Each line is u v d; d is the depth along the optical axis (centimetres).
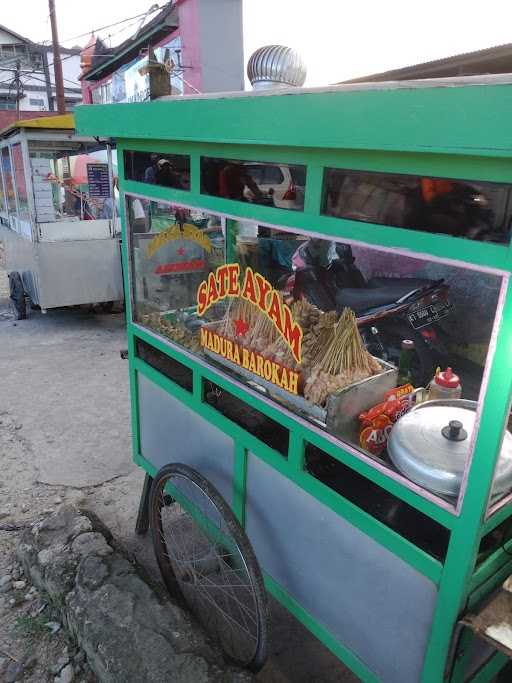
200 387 203
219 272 190
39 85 2470
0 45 2417
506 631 120
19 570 253
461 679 140
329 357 156
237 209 163
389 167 115
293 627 225
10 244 693
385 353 179
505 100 86
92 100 964
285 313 163
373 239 123
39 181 560
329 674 204
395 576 139
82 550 239
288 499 171
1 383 461
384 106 105
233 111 144
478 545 121
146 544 270
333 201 133
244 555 171
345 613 158
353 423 153
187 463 225
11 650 214
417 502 129
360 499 148
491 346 105
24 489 315
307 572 169
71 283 588
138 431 259
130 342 245
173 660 183
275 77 176
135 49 655
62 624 222
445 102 95
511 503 126
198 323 207
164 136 176
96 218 614
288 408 164
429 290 181
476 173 100
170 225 211
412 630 137
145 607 205
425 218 113
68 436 374
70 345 562
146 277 230
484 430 110
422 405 155
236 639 210
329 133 118
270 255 180
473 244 104
